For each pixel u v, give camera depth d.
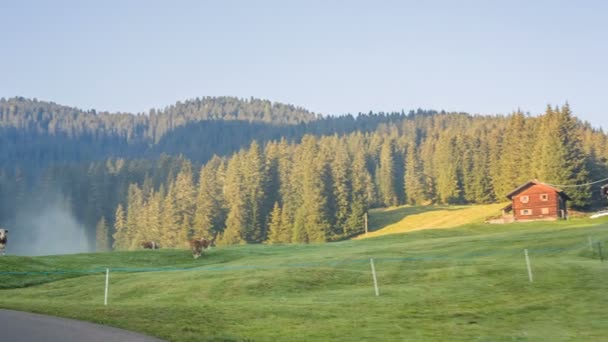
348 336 19.30
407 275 37.88
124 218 196.62
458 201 179.50
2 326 18.86
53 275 45.28
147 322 20.02
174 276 40.59
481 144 182.25
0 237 53.12
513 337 19.28
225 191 177.12
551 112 148.75
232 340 17.86
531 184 112.56
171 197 169.38
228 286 35.41
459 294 29.33
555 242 51.31
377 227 153.50
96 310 22.42
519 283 31.72
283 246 74.25
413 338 19.06
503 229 92.62
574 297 26.75
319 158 157.38
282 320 22.03
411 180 191.62
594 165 141.75
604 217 98.19
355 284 35.91
